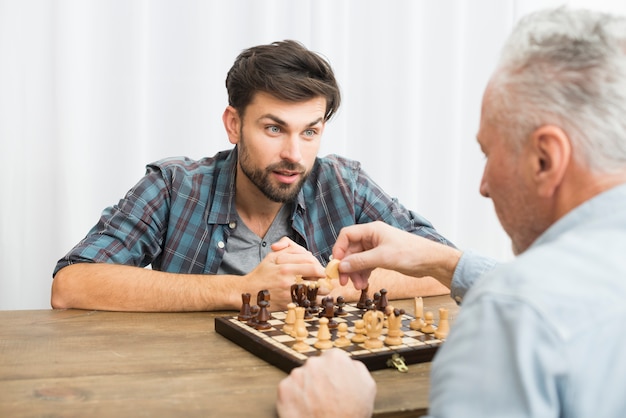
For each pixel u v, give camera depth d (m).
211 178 2.18
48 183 2.66
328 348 1.32
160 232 2.11
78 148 2.67
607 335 0.75
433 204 3.22
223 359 1.34
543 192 0.90
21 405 1.08
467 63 3.22
